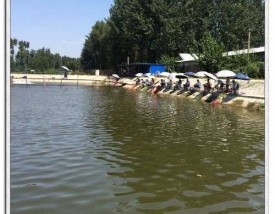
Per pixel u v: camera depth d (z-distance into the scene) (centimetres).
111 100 4153
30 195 986
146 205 930
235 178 1179
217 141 1788
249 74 4412
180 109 3212
